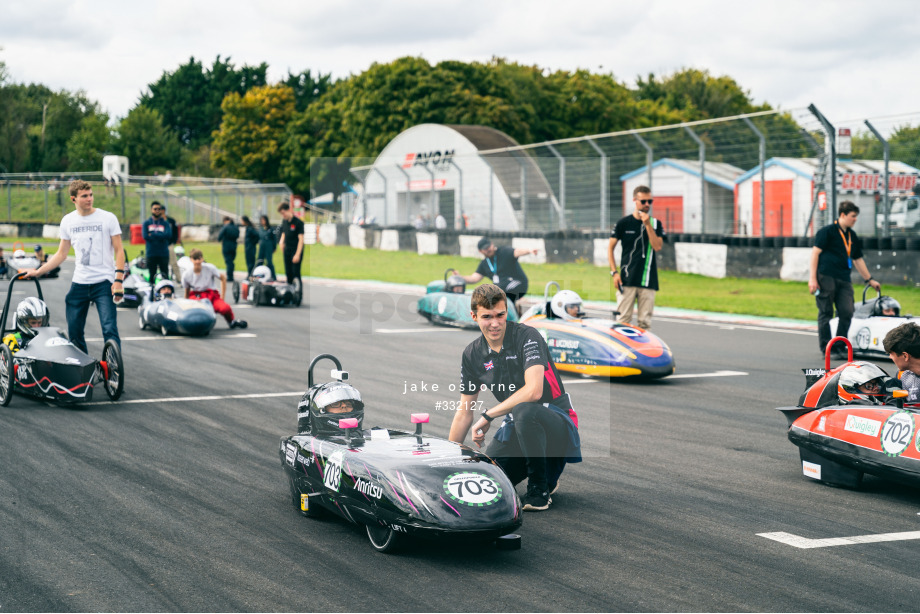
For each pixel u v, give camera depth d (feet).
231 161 212.43
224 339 42.32
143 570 13.98
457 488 14.15
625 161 73.05
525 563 14.35
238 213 138.21
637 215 34.01
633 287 34.19
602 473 20.03
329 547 15.11
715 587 13.30
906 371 19.26
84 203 27.96
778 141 66.59
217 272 46.29
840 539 15.56
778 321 48.85
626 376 30.86
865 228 70.28
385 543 14.70
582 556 14.67
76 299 28.22
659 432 23.99
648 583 13.47
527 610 12.46
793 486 19.04
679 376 32.65
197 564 14.25
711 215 109.91
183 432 23.65
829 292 34.22
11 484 18.69
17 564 14.20
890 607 12.55
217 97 339.36
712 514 17.03
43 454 21.18
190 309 43.04
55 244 124.26
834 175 59.11
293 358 36.76
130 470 19.89
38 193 171.63
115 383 27.63
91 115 276.41
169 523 16.30
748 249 67.46
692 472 20.11
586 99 181.47
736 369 34.17
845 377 19.72
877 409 18.21
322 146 172.76
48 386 26.63
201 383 31.01
